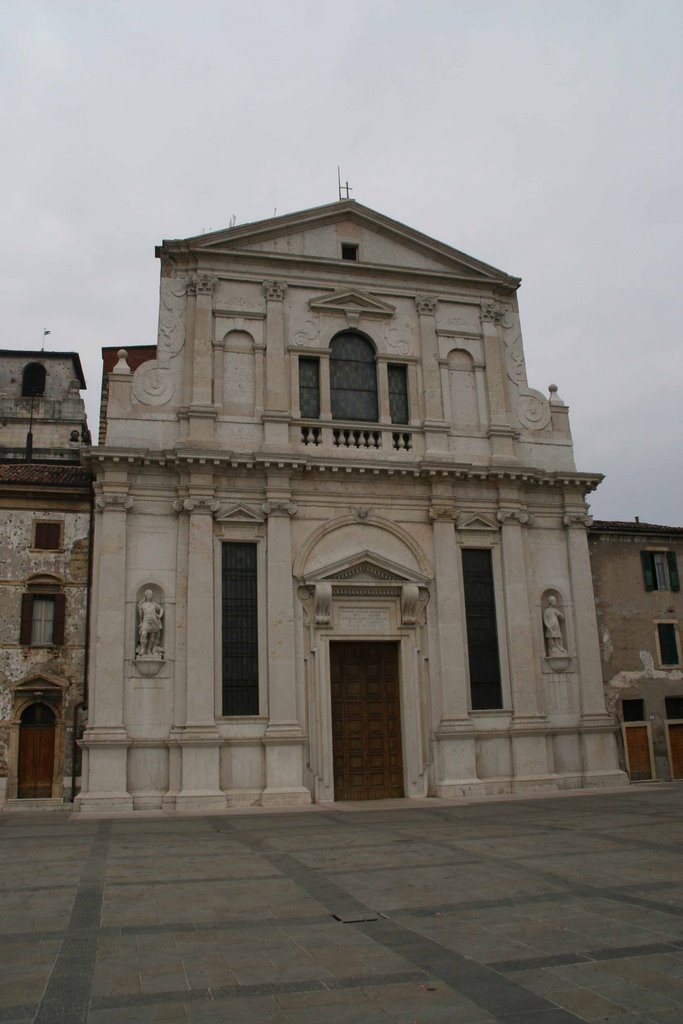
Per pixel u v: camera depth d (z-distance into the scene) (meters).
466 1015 6.82
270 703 25.77
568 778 28.02
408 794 26.69
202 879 12.88
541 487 30.45
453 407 30.44
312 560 27.53
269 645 26.23
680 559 32.91
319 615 26.91
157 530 26.59
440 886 11.97
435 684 27.59
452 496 29.03
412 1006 7.06
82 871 13.73
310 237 30.56
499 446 30.06
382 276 30.86
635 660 31.45
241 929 9.73
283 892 11.77
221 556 26.80
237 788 25.08
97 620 25.27
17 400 44.97
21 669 26.36
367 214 31.06
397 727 27.52
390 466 28.31
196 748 24.75
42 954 8.75
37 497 27.66
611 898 10.94
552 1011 6.88
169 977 7.93
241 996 7.37
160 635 25.75
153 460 26.66
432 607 28.16
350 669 27.56
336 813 22.80
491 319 31.48
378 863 14.02
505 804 23.84
